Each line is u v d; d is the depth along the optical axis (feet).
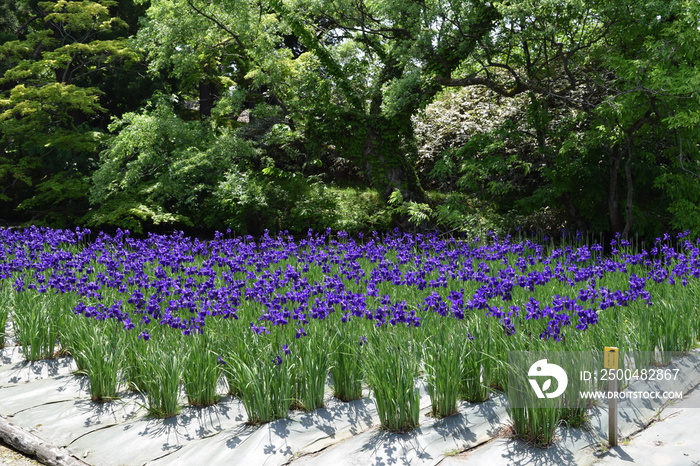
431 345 17.89
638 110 42.11
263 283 24.13
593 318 18.13
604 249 46.52
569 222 51.83
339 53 60.39
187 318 21.98
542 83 50.26
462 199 51.21
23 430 16.74
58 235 38.60
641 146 48.65
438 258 33.55
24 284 26.45
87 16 68.69
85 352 19.60
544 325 19.45
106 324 21.38
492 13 49.52
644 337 18.93
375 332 19.25
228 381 18.65
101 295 24.62
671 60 39.81
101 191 56.95
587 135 45.39
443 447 14.75
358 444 15.08
